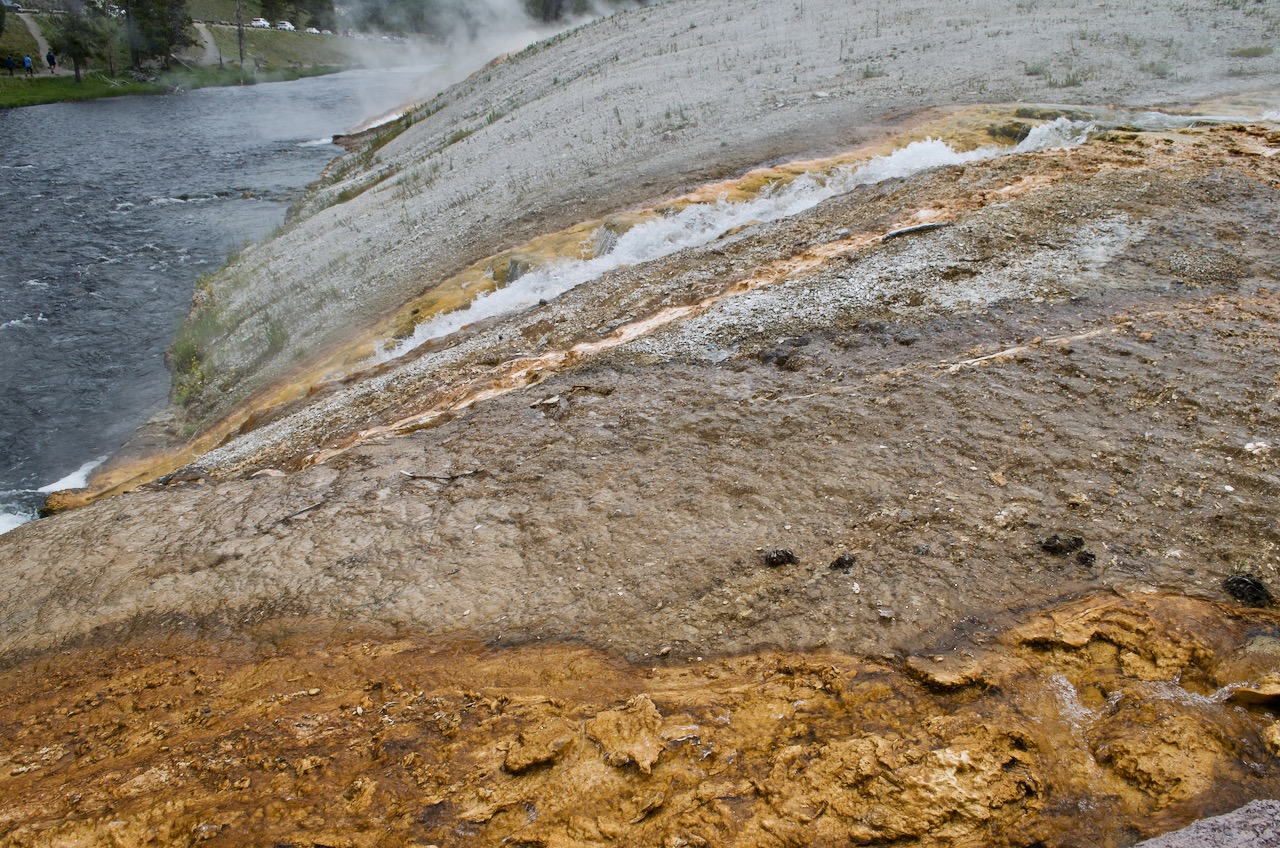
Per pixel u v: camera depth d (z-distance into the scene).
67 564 4.95
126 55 51.41
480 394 6.50
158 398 11.66
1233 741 2.46
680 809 2.42
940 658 2.91
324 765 2.81
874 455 4.30
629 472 4.63
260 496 5.38
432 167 18.00
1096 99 11.62
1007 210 7.11
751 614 3.34
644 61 20.77
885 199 8.48
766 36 20.22
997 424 4.35
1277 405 4.07
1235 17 15.45
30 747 3.39
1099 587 3.19
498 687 3.14
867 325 5.78
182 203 22.28
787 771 2.50
